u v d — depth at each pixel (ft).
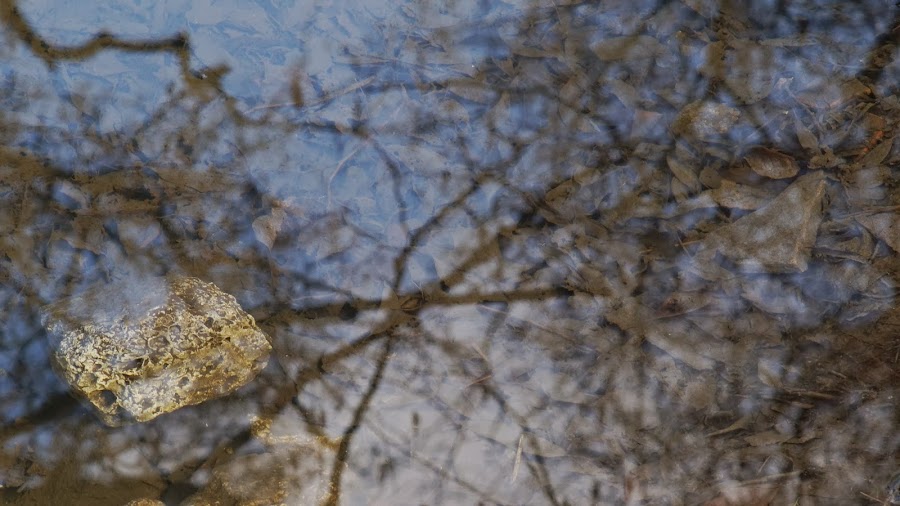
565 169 6.33
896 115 6.33
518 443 5.94
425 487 5.90
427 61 6.56
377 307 6.15
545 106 6.45
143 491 5.99
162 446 6.04
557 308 6.12
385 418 6.00
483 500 5.88
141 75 6.57
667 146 6.34
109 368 6.00
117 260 6.24
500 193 6.31
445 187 6.32
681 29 6.57
